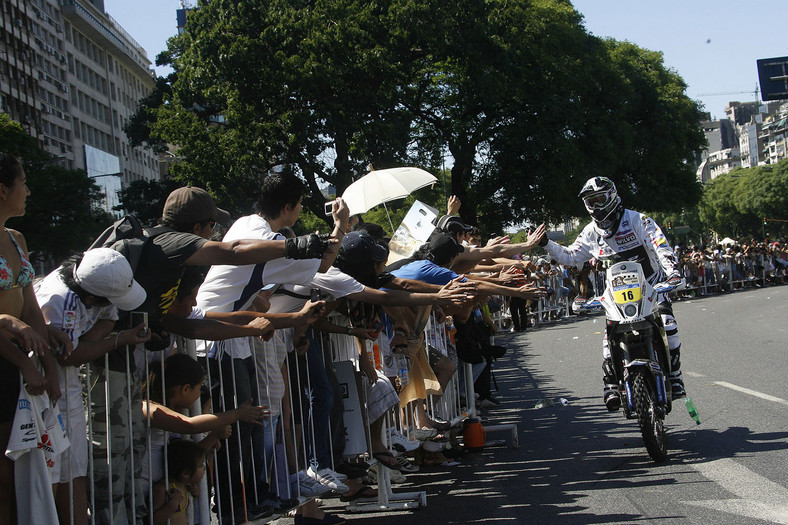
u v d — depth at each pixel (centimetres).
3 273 319
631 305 623
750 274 3622
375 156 2775
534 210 3584
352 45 2692
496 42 2970
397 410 623
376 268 549
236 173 2767
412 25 2744
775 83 2298
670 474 553
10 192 330
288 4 2756
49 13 7462
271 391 470
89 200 4025
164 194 3972
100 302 343
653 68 4459
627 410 620
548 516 482
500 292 612
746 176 11569
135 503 373
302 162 2800
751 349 1222
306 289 492
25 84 6688
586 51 3769
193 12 2875
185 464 395
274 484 465
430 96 3472
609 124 3641
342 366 532
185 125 2919
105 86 8838
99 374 357
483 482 598
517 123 3209
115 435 357
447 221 703
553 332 1958
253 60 2656
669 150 4088
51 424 323
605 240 682
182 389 396
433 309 691
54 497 339
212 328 398
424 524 496
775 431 649
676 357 668
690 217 11975
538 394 1008
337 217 446
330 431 517
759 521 429
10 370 312
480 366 895
